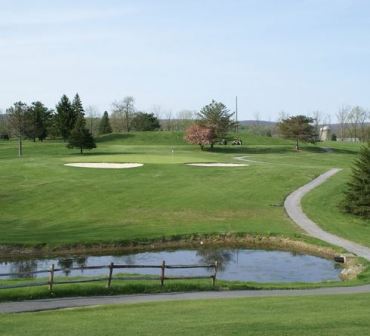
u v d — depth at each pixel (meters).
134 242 36.00
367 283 24.97
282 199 49.47
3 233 37.12
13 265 30.78
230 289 23.17
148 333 13.53
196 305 18.25
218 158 82.62
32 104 130.62
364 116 180.25
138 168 64.94
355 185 43.50
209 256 33.75
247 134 133.25
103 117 153.75
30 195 49.56
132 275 25.44
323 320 14.89
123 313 16.92
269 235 37.94
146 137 122.88
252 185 55.53
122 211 44.91
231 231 38.56
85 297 20.80
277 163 78.06
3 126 138.75
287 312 16.48
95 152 91.88
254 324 14.34
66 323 15.20
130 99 170.38
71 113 122.25
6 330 14.24
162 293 21.97
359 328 13.79
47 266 30.62
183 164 69.38
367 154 43.56
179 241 37.16
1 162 70.25
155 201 48.25
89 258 32.78
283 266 31.20
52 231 38.19
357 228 39.88
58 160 73.19
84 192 51.19
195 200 48.69
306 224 40.75
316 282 26.56
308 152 104.31
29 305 18.97
